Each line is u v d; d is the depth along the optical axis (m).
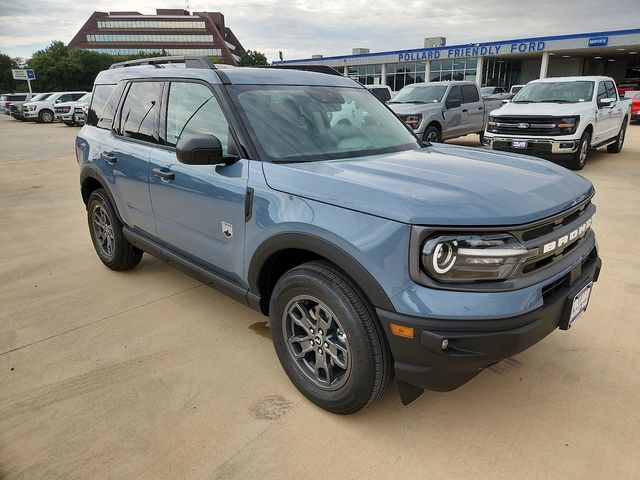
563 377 2.76
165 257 3.48
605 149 12.10
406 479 2.07
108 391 2.67
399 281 1.97
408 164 2.60
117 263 4.25
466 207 1.98
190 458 2.19
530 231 2.04
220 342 3.18
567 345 3.08
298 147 2.74
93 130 4.25
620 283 3.96
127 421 2.43
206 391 2.67
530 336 1.99
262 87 3.02
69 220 6.31
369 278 2.03
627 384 2.69
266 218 2.45
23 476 2.09
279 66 3.83
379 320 2.08
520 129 8.97
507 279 1.99
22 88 71.56
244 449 2.24
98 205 4.26
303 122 2.92
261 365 2.92
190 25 120.44
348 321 2.16
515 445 2.26
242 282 2.80
